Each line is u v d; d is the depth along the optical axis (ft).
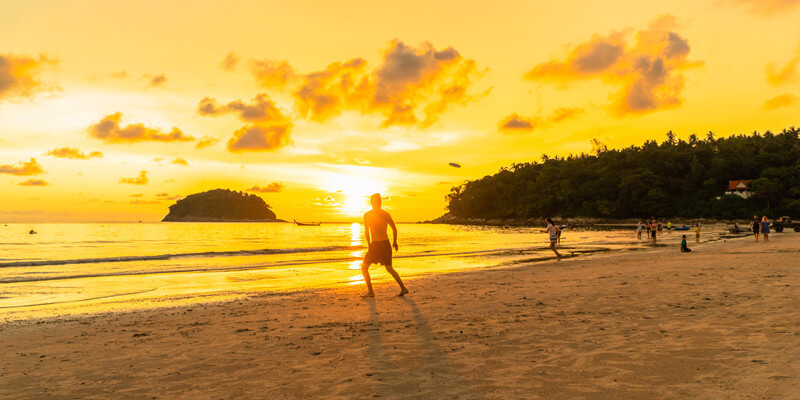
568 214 521.24
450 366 13.94
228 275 56.75
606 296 27.68
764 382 11.08
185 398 11.97
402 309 25.64
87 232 305.94
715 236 145.18
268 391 12.26
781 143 471.21
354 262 75.25
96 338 21.12
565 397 10.75
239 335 20.39
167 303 34.37
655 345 15.44
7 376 14.78
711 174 467.52
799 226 158.40
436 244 134.41
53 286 47.44
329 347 17.19
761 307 21.80
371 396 11.44
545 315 22.27
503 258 77.41
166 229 404.57
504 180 630.74
